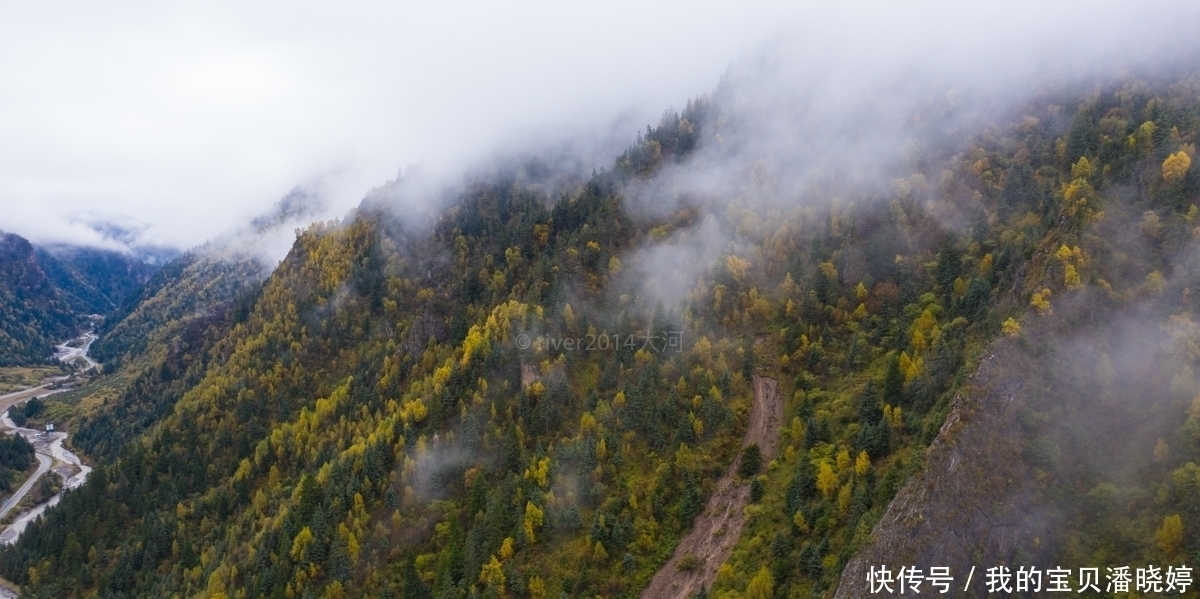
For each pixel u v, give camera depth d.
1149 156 177.75
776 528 150.38
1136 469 134.38
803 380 183.50
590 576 153.00
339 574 164.75
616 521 159.88
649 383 184.00
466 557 160.38
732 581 144.50
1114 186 176.00
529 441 183.38
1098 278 154.50
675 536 160.25
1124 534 127.94
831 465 152.62
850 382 177.12
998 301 166.12
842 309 197.38
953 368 154.50
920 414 152.38
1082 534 130.75
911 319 185.38
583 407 189.75
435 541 168.75
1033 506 134.00
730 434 177.00
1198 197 162.38
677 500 166.38
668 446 175.12
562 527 162.00
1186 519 123.19
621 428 179.25
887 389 162.00
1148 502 128.88
